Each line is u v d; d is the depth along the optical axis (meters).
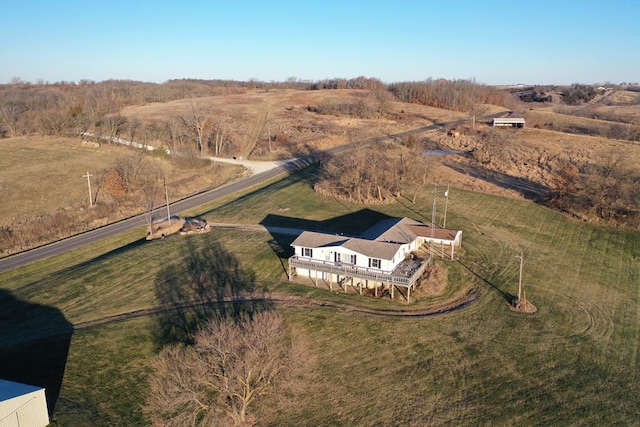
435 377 38.69
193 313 45.53
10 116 124.62
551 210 76.06
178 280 52.12
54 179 85.50
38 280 52.94
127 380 36.81
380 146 98.25
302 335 42.41
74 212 72.25
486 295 51.06
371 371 39.16
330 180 83.81
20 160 96.38
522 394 37.00
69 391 35.22
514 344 42.97
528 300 50.28
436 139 120.12
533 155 103.31
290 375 36.19
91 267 54.75
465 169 95.12
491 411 35.28
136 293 49.56
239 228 68.00
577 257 61.75
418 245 61.09
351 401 36.06
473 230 66.88
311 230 66.62
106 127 122.81
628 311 50.16
